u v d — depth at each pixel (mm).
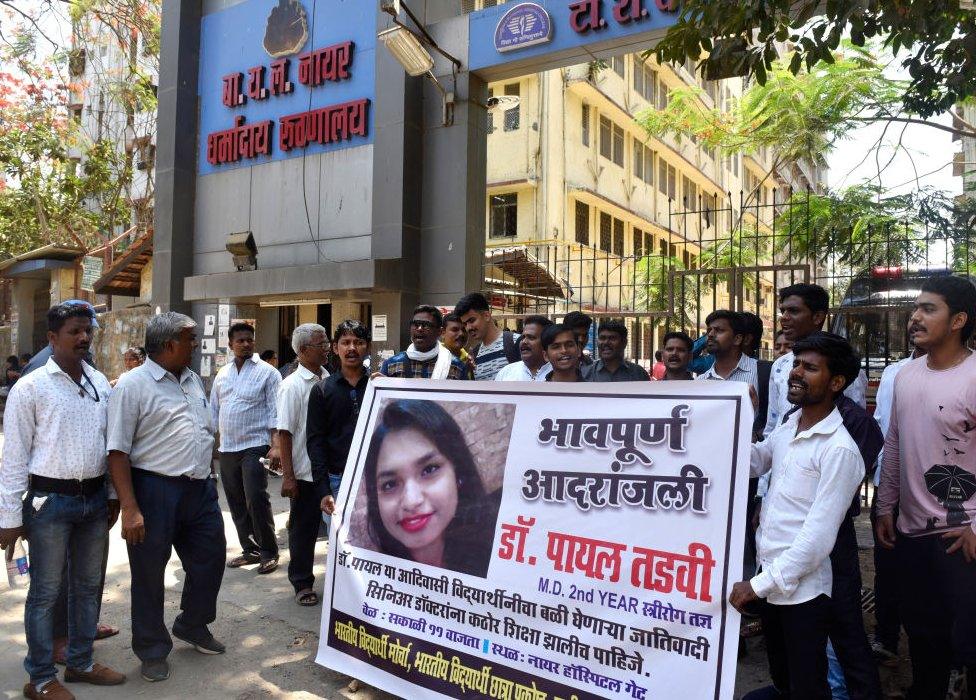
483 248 8594
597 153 17078
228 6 10570
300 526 4617
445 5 8469
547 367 4660
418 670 3158
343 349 4457
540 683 2809
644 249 19391
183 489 3625
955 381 2744
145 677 3529
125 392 3436
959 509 2705
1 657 3820
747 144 10594
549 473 3037
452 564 3184
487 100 8641
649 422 2842
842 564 2629
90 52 11750
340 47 9188
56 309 3355
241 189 10352
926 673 2877
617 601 2711
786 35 3699
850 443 2471
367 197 9039
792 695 2529
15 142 15656
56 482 3307
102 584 3605
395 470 3518
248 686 3479
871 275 7090
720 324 4152
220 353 10422
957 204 7031
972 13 3926
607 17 7242
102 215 18516
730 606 2486
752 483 3740
